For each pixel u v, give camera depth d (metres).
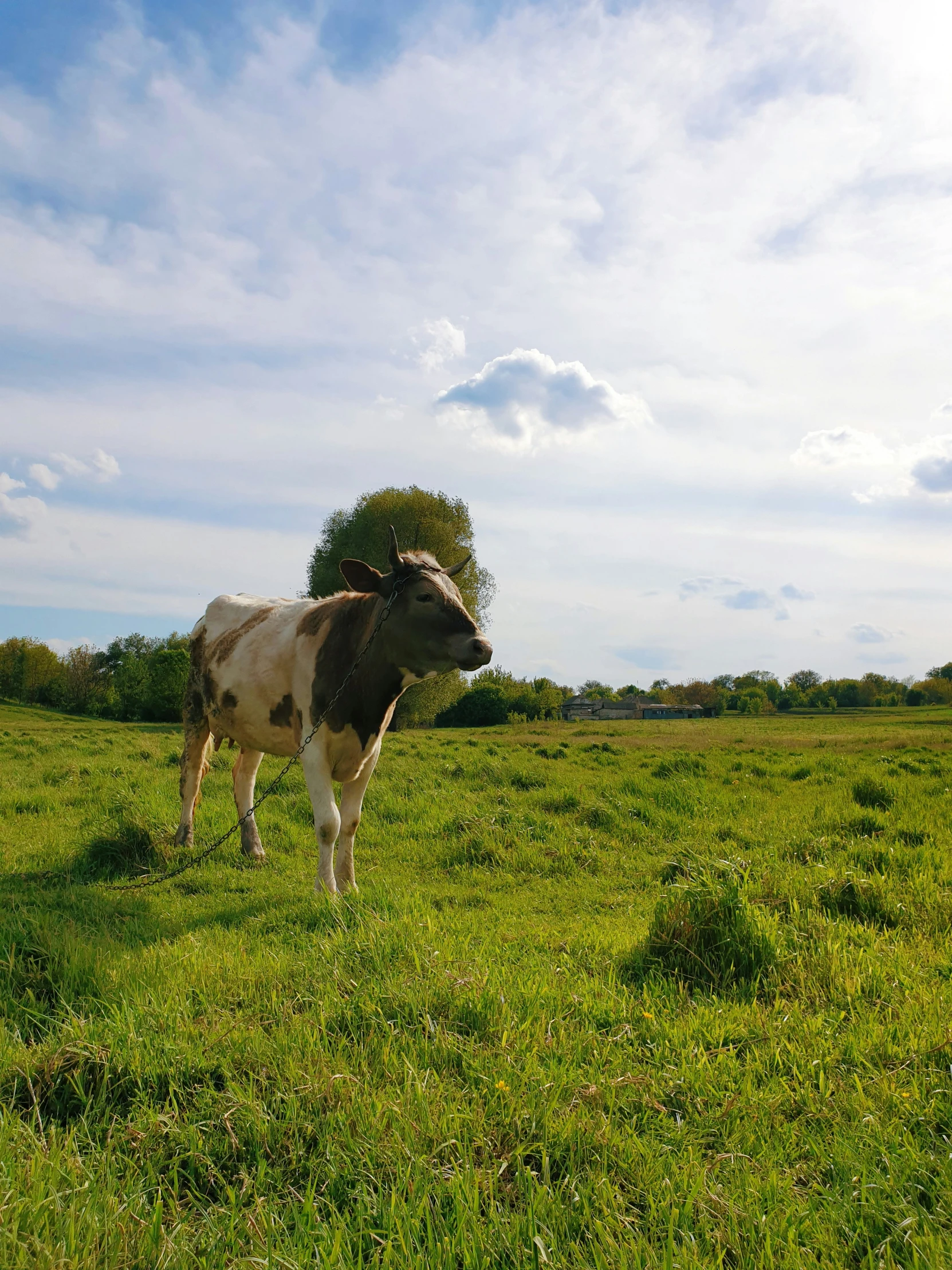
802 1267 2.06
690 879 5.08
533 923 5.47
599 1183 2.34
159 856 7.16
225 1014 3.36
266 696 7.01
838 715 91.94
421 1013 3.34
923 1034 3.36
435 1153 2.44
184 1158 2.48
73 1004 3.58
